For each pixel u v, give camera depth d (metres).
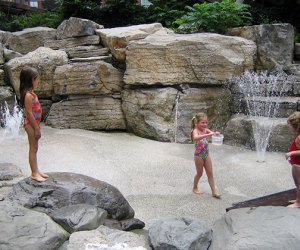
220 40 7.66
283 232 2.95
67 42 9.15
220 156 6.60
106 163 6.07
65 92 8.34
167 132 7.52
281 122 6.82
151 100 7.65
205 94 7.70
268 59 8.12
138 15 10.82
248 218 3.24
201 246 3.13
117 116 8.27
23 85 3.98
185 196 4.91
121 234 3.44
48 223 3.41
